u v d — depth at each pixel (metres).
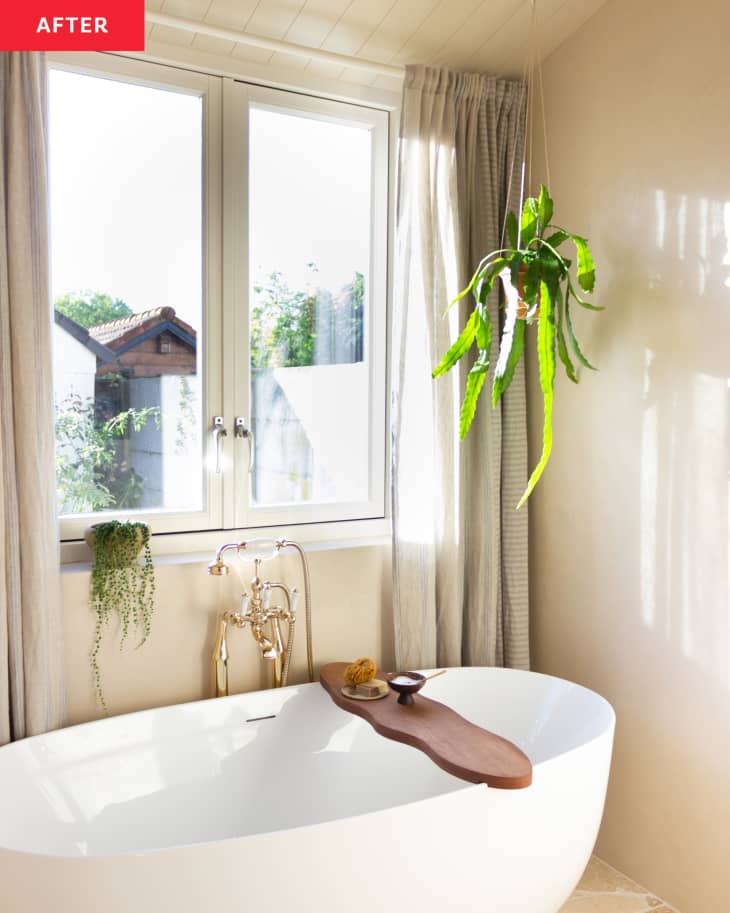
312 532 2.70
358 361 2.81
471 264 2.70
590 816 2.06
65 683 2.19
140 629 2.30
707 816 2.17
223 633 2.34
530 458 2.80
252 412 2.64
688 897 2.23
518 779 1.79
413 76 2.55
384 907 1.73
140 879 1.53
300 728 2.34
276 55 2.50
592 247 2.50
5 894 1.53
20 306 2.04
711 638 2.15
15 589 2.05
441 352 2.61
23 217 2.05
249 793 2.26
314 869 1.64
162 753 2.18
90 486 2.42
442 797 1.76
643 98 2.30
